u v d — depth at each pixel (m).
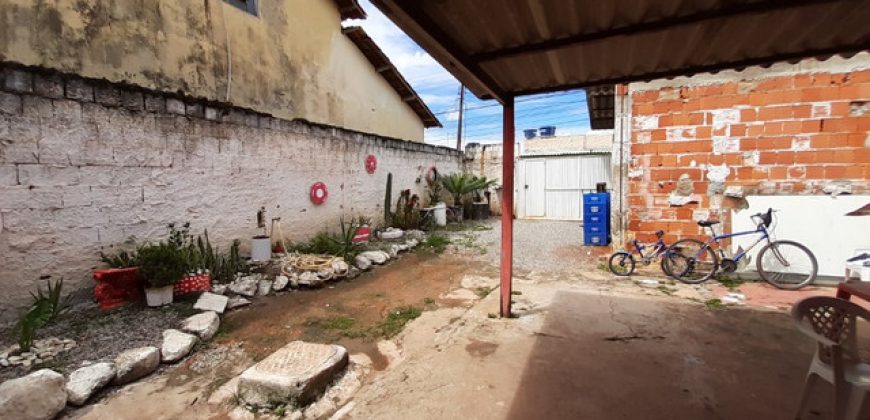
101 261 3.76
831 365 1.82
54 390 2.29
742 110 4.66
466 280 5.15
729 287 4.48
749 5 2.00
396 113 10.62
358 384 2.61
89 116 3.64
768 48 2.59
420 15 1.99
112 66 4.44
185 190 4.47
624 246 5.38
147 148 4.09
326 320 3.78
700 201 4.93
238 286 4.33
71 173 3.54
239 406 2.38
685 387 2.36
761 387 2.34
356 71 8.86
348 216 7.22
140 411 2.36
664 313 3.66
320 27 7.67
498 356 2.83
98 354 2.82
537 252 6.87
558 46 2.41
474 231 9.17
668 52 2.66
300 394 2.33
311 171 6.34
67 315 3.39
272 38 6.54
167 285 3.71
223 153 4.91
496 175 12.30
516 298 4.20
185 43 5.16
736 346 2.92
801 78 4.40
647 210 5.19
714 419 2.05
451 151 11.67
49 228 3.42
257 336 3.43
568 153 11.25
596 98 6.25
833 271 4.33
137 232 4.03
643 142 5.15
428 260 6.38
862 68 4.18
